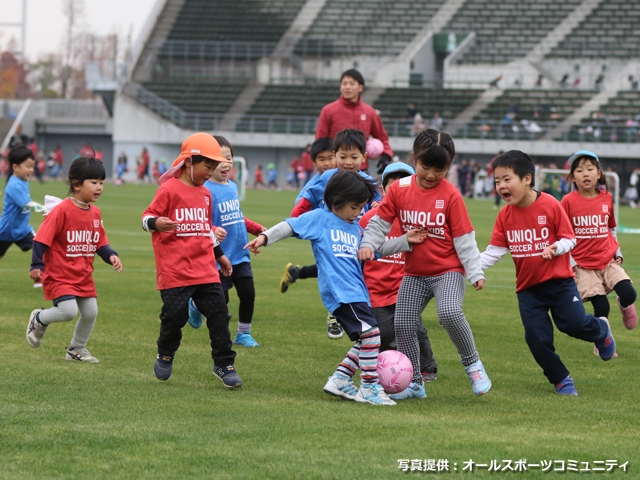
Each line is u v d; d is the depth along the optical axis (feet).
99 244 28.19
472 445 18.40
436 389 24.98
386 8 204.03
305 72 196.95
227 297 32.12
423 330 26.02
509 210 25.57
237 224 31.86
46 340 30.91
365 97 183.93
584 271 31.86
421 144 22.71
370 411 21.57
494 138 171.42
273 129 184.03
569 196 31.94
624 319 32.24
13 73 342.64
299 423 19.99
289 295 44.55
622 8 193.67
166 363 24.53
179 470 16.48
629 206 151.94
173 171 24.32
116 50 289.94
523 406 22.65
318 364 28.14
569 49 187.01
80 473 16.30
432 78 199.41
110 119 206.80
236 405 21.76
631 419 21.29
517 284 25.99
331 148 30.96
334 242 22.94
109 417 20.25
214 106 189.88
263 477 16.08
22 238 44.19
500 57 189.37
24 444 18.06
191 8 208.54
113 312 37.32
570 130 167.32
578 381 26.35
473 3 201.67
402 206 23.50
